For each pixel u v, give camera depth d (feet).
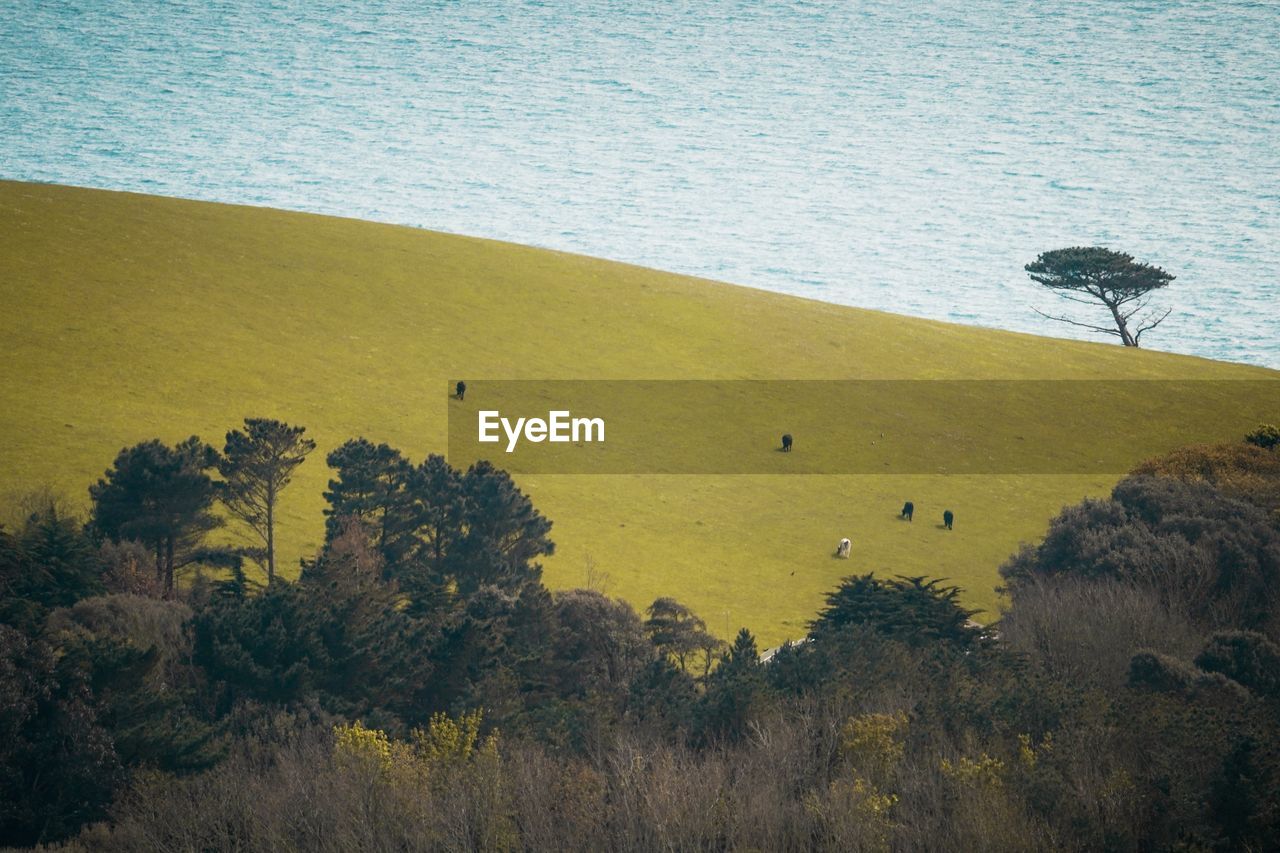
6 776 271.28
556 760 285.64
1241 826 264.31
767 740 290.56
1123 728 297.74
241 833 253.65
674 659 462.60
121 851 250.57
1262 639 408.26
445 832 246.47
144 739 291.38
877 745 278.05
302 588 398.42
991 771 259.80
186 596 484.74
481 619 410.11
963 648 436.35
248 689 347.77
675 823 251.39
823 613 485.97
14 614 344.49
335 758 266.36
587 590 476.54
